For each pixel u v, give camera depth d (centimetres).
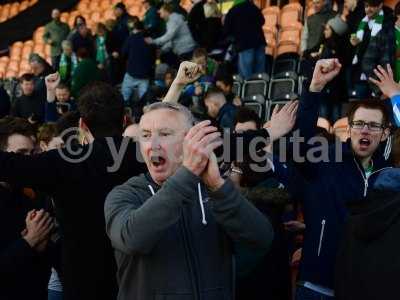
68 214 276
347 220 277
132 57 998
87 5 1727
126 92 1010
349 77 764
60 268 320
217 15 1030
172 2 1064
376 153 344
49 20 1780
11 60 1669
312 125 325
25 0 1988
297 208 430
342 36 770
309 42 884
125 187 248
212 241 239
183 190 215
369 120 323
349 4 802
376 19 727
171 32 1022
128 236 218
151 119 239
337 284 272
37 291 314
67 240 278
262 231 235
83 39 1124
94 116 293
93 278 273
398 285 247
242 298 317
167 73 903
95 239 275
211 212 241
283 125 307
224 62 933
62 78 1096
